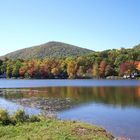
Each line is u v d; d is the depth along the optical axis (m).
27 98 69.62
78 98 67.50
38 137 23.30
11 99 67.62
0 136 24.66
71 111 46.19
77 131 26.00
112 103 56.16
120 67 186.00
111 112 44.38
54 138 23.00
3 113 29.83
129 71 183.88
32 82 156.75
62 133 24.84
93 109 48.19
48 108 50.34
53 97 71.00
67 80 180.62
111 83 136.25
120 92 81.75
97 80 173.38
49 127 27.20
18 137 23.67
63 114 42.94
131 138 27.30
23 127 27.28
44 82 155.00
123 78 186.00
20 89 100.69
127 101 59.16
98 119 38.09
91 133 25.89
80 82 150.50
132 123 34.91
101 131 27.64
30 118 30.75
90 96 71.75
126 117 39.41
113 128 31.86
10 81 175.12
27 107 51.84
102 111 45.62
